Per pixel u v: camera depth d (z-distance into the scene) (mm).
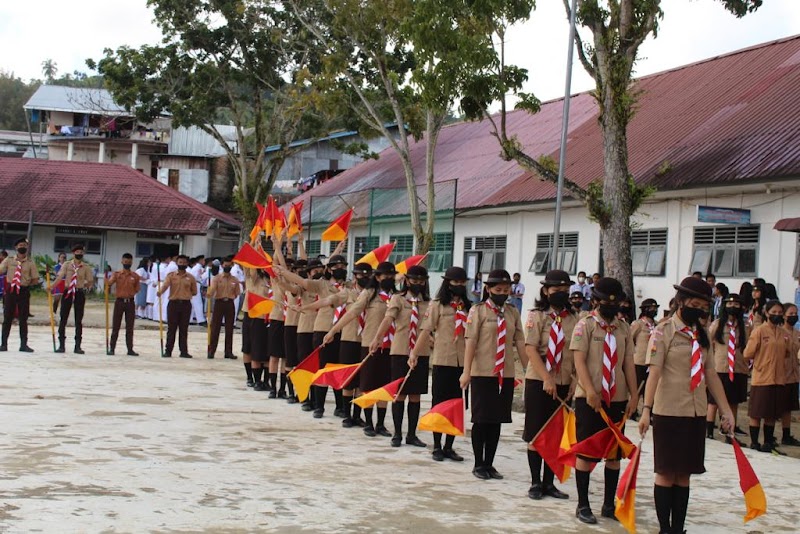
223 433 10445
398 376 10609
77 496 7094
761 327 11969
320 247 38094
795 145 18406
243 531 6422
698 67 27141
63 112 56625
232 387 15117
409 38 18188
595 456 7391
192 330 28219
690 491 8883
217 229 46281
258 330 14742
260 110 40750
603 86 17031
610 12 16906
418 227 25938
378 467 9117
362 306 11242
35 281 18734
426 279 10820
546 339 8219
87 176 44594
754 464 10672
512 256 27062
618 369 7711
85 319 29844
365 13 24750
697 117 23141
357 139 49094
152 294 29969
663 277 21531
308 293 13219
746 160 18984
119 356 19016
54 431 9766
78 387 13492
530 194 25125
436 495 7988
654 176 20766
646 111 25859
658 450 6902
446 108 18656
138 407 11914
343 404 12641
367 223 33750
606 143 17094
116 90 38281
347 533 6531
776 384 11844
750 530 7457
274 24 36438
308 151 52781
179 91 38969
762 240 19016
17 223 41062
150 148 55938
